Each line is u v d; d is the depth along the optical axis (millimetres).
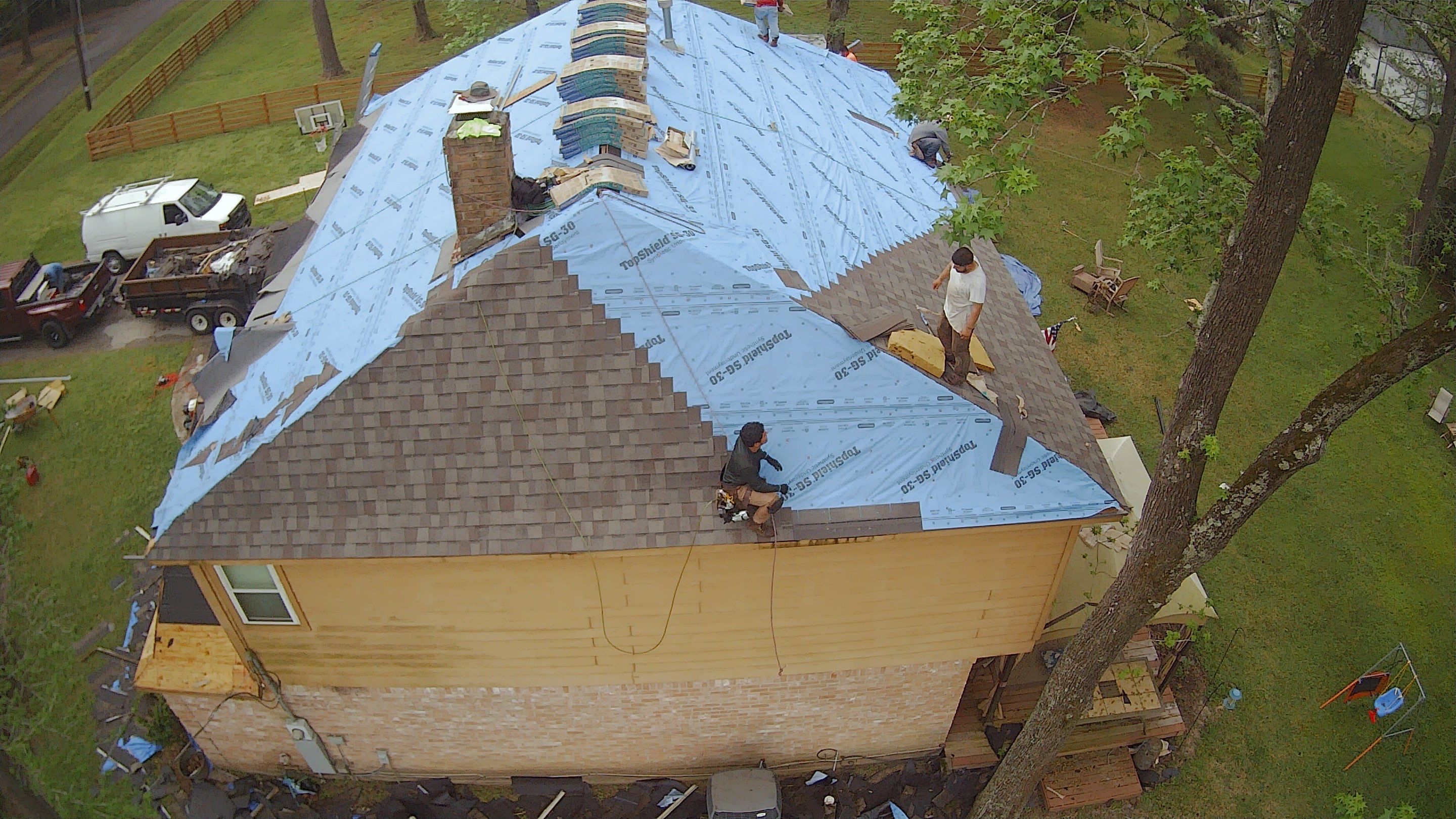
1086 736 14258
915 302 12977
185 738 14453
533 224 11242
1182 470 10086
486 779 14398
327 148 29828
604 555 10992
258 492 10648
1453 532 19047
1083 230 26359
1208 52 25312
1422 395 16375
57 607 16500
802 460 10922
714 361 10867
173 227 24312
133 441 19609
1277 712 15781
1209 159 29062
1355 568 18219
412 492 10609
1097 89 33000
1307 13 8359
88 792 13398
